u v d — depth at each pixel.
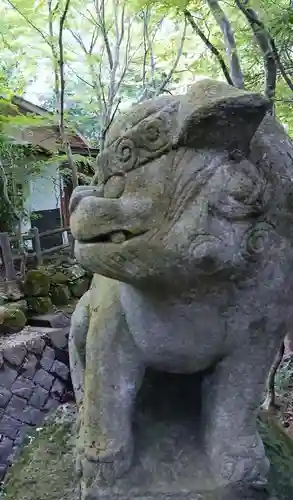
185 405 1.04
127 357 0.88
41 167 4.79
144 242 0.73
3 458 2.77
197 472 0.91
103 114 3.13
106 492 0.88
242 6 1.85
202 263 0.72
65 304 4.14
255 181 0.74
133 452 0.92
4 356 3.09
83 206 0.76
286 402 2.23
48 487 0.99
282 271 0.80
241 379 0.86
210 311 0.80
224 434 0.88
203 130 0.70
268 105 0.68
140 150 0.75
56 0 3.50
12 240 4.37
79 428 1.07
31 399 3.10
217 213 0.73
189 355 0.84
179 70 3.31
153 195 0.73
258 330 0.83
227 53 2.13
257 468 0.87
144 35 3.30
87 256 0.76
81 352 1.09
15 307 3.69
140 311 0.82
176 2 2.07
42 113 4.68
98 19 3.25
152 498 0.87
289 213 0.78
